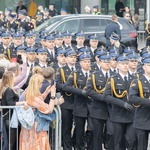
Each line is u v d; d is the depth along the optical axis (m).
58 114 15.01
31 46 20.16
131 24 33.34
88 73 16.58
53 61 19.77
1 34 22.34
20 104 14.57
